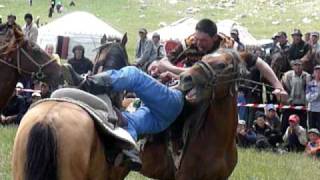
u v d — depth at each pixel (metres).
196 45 7.55
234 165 7.64
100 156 5.95
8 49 8.95
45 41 24.58
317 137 14.98
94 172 5.88
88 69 15.57
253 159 13.62
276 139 15.47
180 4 43.75
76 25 24.64
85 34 24.20
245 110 15.91
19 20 36.47
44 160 5.43
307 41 18.09
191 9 41.44
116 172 6.48
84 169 5.60
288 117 15.86
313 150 14.75
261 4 43.88
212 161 7.30
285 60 16.80
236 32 16.00
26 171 5.44
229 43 7.50
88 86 6.44
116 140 6.09
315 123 15.56
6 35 9.02
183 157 7.30
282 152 14.99
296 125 15.26
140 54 19.06
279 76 16.72
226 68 7.11
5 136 14.41
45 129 5.49
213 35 7.46
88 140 5.67
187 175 7.31
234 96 7.36
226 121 7.32
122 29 35.66
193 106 7.29
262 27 36.38
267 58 17.02
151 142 7.41
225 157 7.41
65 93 6.08
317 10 41.25
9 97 9.19
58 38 23.83
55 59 8.95
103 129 5.90
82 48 15.67
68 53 23.81
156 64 7.70
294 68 15.82
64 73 6.46
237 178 11.42
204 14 40.41
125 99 7.87
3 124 16.33
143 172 7.51
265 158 13.92
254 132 15.61
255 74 14.70
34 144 5.46
